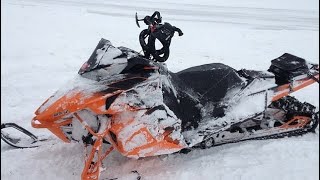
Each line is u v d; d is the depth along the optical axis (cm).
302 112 429
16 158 387
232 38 781
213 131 372
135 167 370
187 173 360
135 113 324
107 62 321
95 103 302
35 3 1021
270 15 941
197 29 830
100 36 781
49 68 623
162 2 1054
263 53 702
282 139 418
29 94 535
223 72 406
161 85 341
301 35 802
